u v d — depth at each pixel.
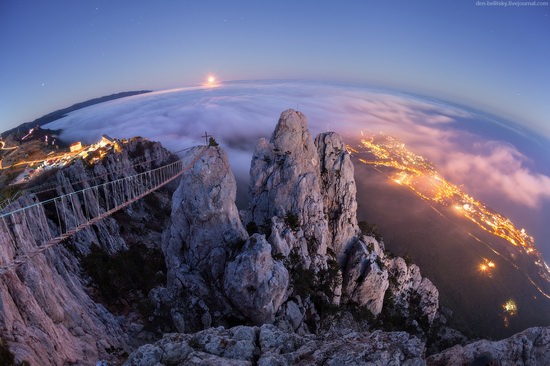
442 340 114.50
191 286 78.25
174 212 83.62
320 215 101.75
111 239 116.75
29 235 53.81
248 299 72.69
